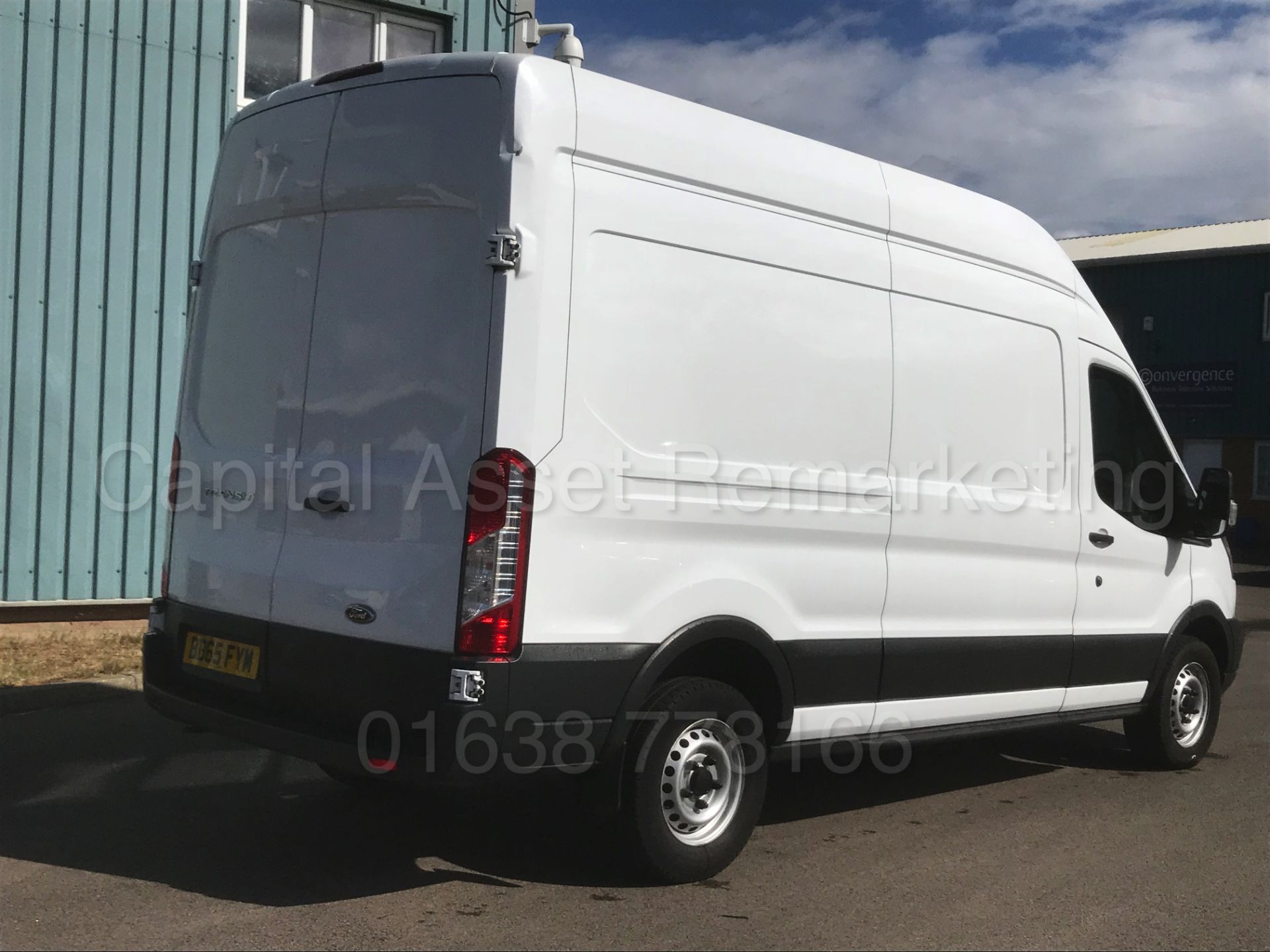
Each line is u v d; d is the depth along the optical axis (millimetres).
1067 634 6168
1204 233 35219
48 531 8586
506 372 4047
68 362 8625
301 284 4707
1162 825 5770
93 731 6598
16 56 8312
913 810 5934
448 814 5438
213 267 5184
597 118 4324
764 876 4801
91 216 8672
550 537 4121
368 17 9961
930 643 5441
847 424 5117
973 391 5699
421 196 4328
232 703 4676
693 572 4531
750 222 4785
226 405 4984
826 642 5000
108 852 4781
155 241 8930
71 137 8562
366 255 4484
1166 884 4891
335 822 5273
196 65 9047
